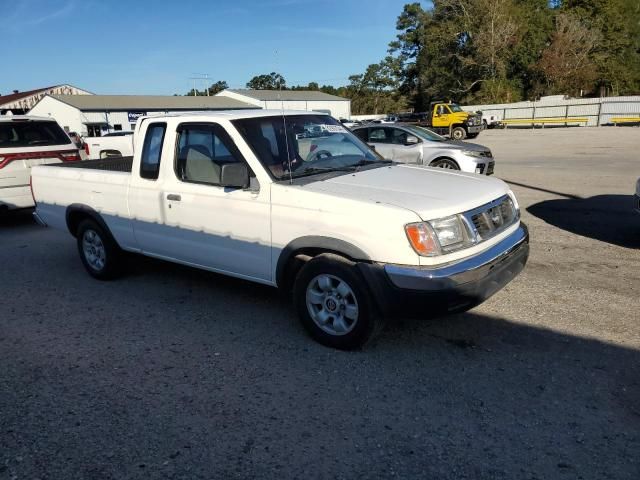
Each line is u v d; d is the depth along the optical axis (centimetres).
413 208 361
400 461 283
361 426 314
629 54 5166
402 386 355
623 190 1048
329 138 508
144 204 516
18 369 400
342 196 383
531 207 920
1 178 876
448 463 280
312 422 320
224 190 446
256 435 310
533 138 2762
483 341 413
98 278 606
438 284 350
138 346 432
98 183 564
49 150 934
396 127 1239
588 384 347
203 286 570
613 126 3531
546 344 404
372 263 368
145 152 515
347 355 401
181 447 301
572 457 280
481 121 3231
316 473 276
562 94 4847
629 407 321
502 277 392
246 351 415
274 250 421
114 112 4762
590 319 444
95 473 282
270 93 5653
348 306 393
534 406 326
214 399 349
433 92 5906
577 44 4822
